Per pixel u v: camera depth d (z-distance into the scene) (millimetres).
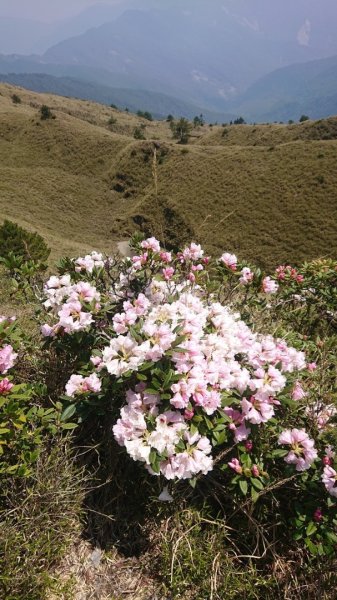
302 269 5289
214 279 3900
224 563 2135
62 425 2266
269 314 4246
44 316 3342
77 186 65000
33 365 2932
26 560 1882
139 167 66562
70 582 1980
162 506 2281
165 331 2211
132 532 2311
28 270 3496
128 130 118438
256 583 2021
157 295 3096
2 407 2184
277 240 45688
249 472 2105
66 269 3367
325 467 2086
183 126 103312
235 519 2336
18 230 10477
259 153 59156
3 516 2059
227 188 55375
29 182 62344
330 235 44094
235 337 2617
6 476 2141
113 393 2402
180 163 63250
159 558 2199
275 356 2512
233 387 2352
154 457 1986
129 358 2168
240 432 2203
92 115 125312
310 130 87188
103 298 2965
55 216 56594
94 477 2430
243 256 44938
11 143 76125
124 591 2055
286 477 2180
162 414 2084
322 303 4879
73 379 2303
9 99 111188
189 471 2061
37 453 2061
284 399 2307
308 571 2088
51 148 74250
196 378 2146
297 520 2107
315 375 3014
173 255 3760
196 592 2047
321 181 50312
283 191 51281
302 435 2164
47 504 2086
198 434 2119
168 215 53844
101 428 2645
